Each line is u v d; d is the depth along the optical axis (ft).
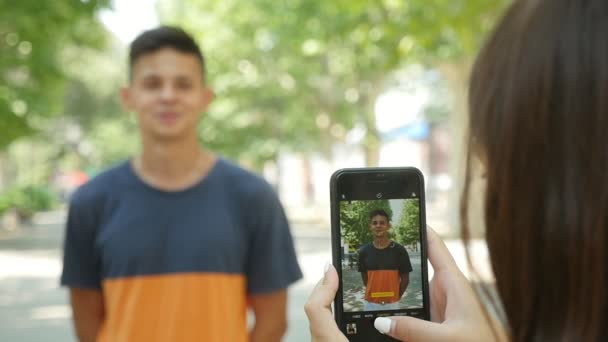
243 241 8.75
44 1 50.26
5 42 61.31
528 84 3.14
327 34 70.13
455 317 4.48
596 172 3.04
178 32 9.07
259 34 98.22
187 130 8.76
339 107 105.91
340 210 5.66
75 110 166.09
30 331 32.63
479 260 3.61
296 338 28.91
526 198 3.18
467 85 3.48
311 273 51.98
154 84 8.93
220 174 8.82
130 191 8.73
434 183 164.04
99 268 8.97
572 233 3.09
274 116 120.57
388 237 5.49
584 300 3.09
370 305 5.46
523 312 3.27
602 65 3.02
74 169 214.69
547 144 3.13
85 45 74.74
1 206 109.29
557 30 3.11
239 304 8.67
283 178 203.82
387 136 115.85
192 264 8.51
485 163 3.40
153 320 8.45
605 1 3.06
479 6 36.83
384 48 53.52
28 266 61.98
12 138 70.03
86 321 9.13
